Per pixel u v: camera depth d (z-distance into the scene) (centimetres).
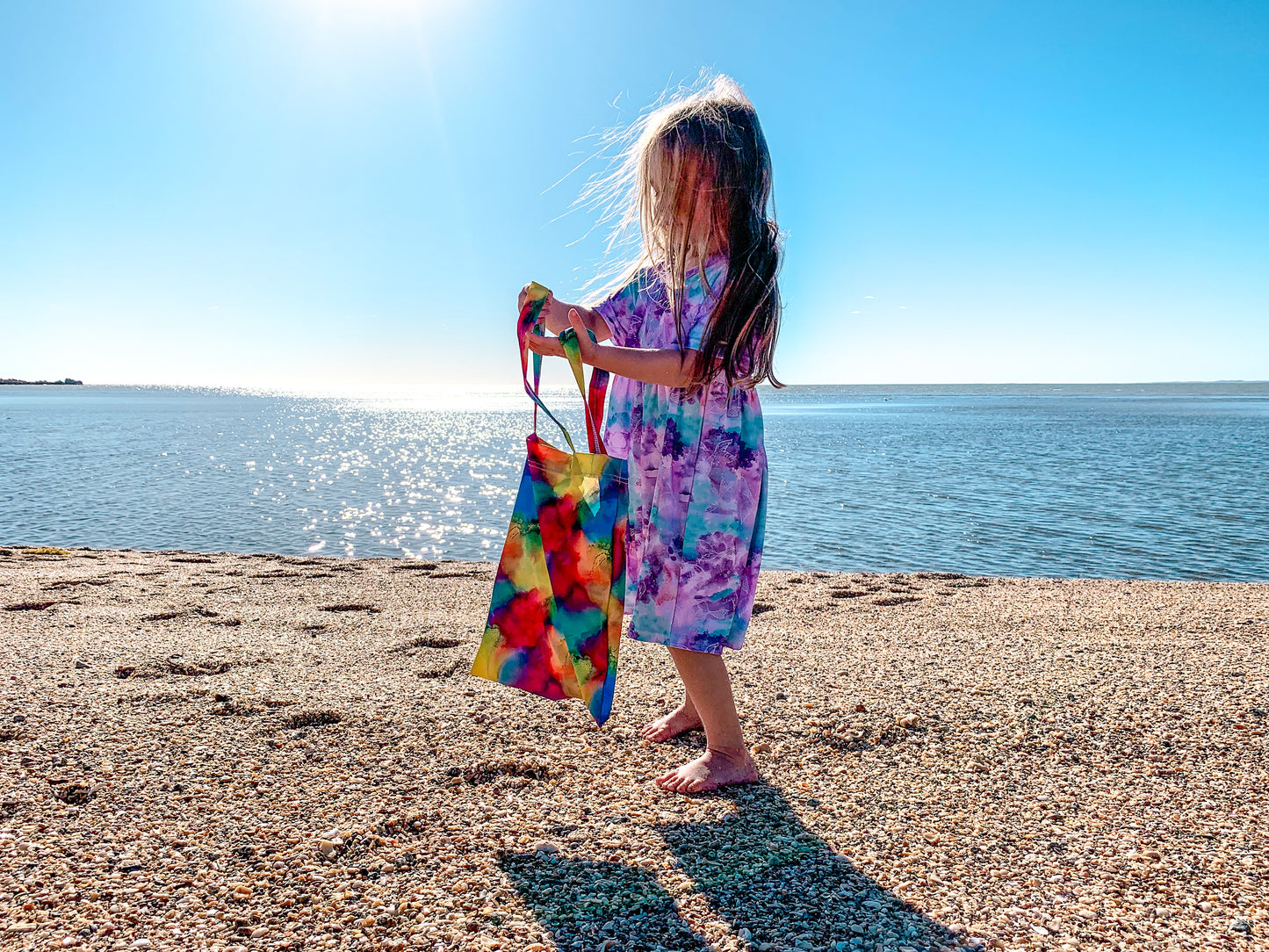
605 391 199
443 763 226
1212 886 167
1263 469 2238
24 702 265
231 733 244
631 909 159
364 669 314
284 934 149
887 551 1144
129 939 147
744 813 199
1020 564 1041
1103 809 201
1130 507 1533
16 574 544
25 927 150
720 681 211
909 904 161
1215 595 482
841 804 204
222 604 449
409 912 157
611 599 182
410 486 2214
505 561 191
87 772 215
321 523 1544
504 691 286
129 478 2259
